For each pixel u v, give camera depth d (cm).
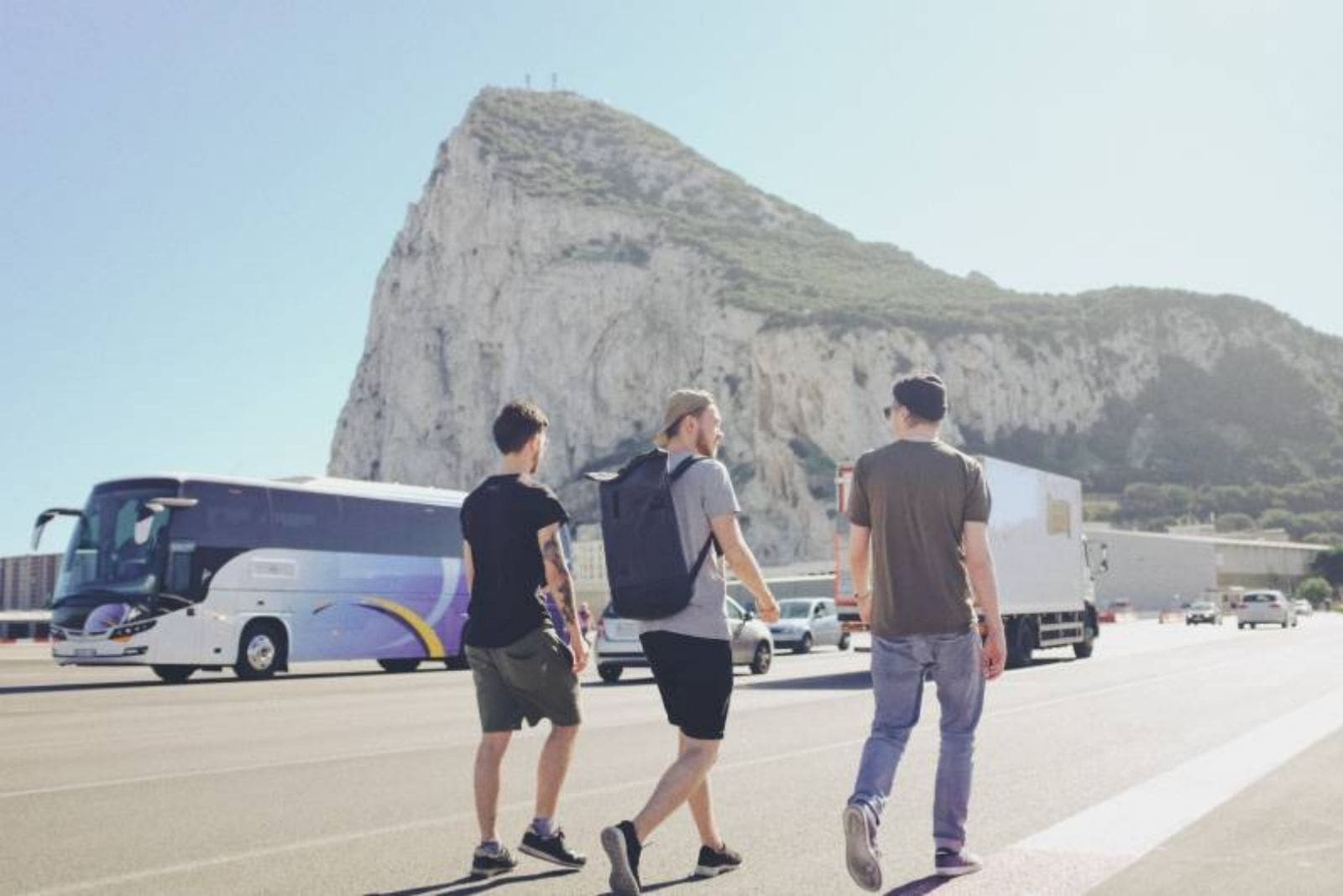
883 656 566
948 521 560
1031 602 2634
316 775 973
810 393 13388
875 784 537
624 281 15338
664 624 556
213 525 2552
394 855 652
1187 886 552
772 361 13550
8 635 5969
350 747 1189
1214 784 857
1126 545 11025
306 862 635
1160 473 15688
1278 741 1116
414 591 2925
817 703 1658
